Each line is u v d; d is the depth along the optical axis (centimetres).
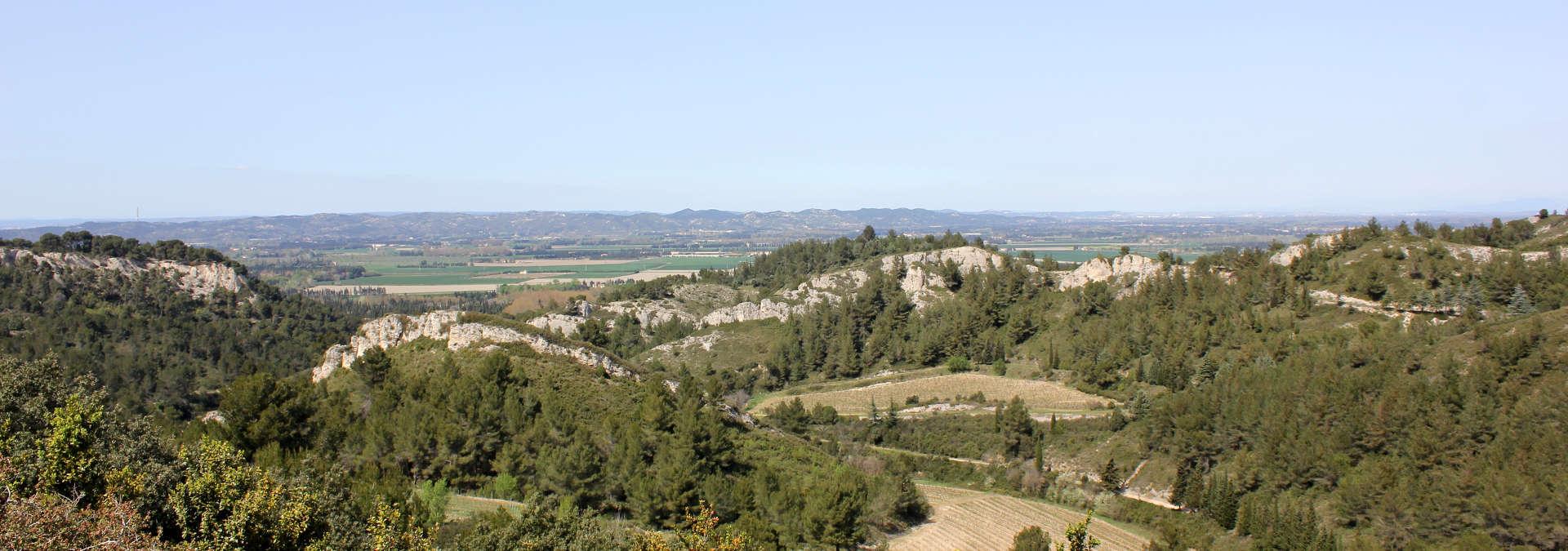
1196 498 9338
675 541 5178
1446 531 7494
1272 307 14738
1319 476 8975
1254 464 9531
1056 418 12588
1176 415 10838
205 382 15112
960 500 9662
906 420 13475
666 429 8181
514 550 4675
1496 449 7962
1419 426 8631
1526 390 8838
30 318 14950
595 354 10025
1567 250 14188
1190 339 14112
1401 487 8075
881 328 18425
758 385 17188
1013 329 17375
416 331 9962
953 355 17112
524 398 8262
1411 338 11212
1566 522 6919
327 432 7031
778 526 6844
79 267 17850
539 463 7044
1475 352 10019
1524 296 12456
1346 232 16462
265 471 4938
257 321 19238
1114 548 8325
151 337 15912
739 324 19900
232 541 3897
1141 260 18088
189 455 4644
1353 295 14038
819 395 15675
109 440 4553
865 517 7662
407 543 4522
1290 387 10425
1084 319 16962
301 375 10925
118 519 3397
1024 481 10762
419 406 7512
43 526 3084
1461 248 14912
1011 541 8219
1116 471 10438
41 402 4619
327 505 4575
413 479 6894
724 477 7494
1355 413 9269
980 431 12606
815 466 9162
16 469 3756
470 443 7138
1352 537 8031
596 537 4888
